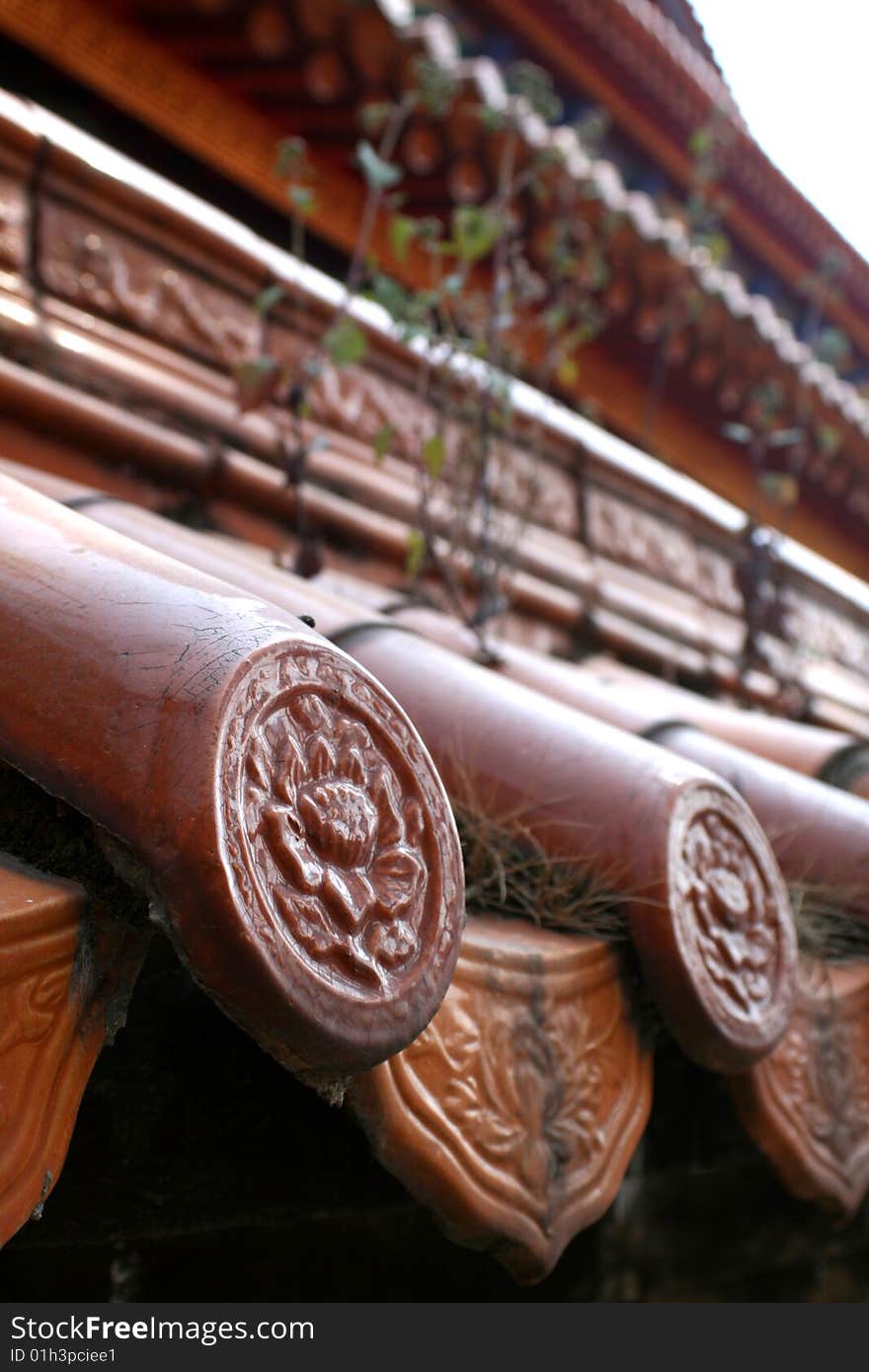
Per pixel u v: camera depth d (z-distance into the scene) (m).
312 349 3.40
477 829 1.59
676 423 5.49
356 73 3.43
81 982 0.94
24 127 2.69
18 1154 0.85
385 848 1.05
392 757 1.09
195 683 0.95
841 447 5.61
